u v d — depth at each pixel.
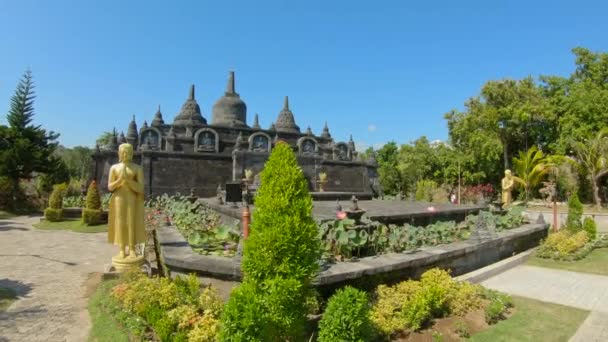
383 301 6.01
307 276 4.63
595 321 6.54
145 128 29.30
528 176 33.72
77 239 15.23
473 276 8.88
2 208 26.38
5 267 10.24
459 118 39.06
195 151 29.67
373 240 8.38
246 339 4.01
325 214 11.45
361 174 34.91
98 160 28.08
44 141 33.16
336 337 4.53
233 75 37.66
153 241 10.07
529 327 6.21
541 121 36.28
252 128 34.03
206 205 16.27
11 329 5.90
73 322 6.22
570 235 14.18
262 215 4.64
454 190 35.97
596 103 32.38
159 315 5.27
